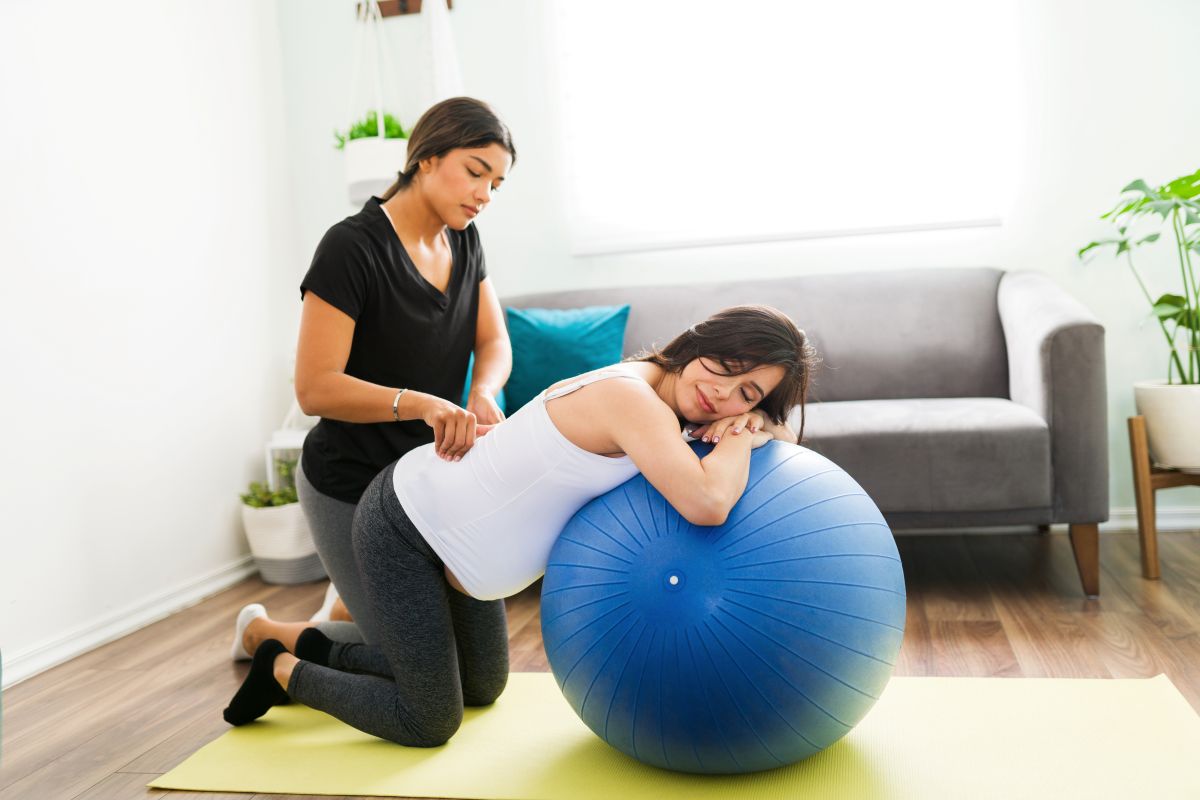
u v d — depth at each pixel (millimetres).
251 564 3260
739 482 1382
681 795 1444
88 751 1799
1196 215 2484
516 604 2689
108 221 2664
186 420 2963
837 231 3277
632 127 3408
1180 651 1979
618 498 1468
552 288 3525
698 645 1327
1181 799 1357
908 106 3209
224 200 3225
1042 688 1810
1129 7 3059
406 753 1678
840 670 1338
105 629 2553
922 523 2535
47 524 2398
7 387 2299
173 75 2988
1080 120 3115
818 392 3104
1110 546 2969
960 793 1408
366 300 1752
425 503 1572
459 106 1748
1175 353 2812
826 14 3248
